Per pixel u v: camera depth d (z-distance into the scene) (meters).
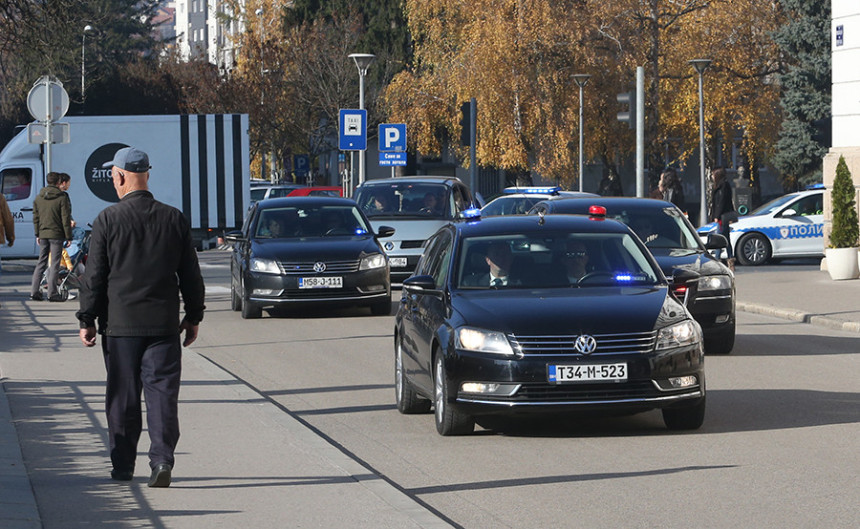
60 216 74.31
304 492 25.31
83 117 111.06
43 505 23.92
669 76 147.75
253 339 57.03
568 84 158.12
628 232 36.38
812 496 25.19
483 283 34.50
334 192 158.38
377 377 44.66
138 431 26.05
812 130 154.38
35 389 39.19
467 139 101.25
